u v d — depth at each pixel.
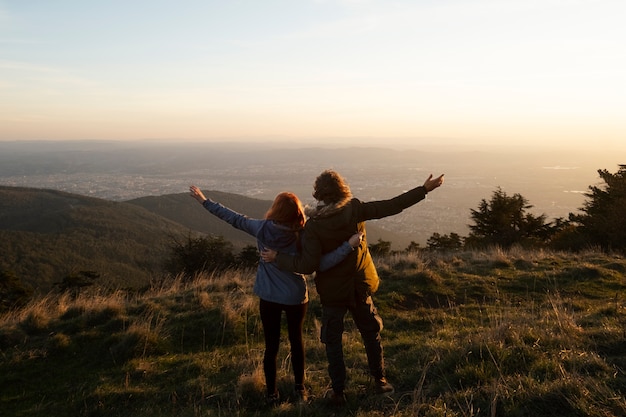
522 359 3.79
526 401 3.09
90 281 19.80
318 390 3.85
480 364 3.75
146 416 3.76
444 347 4.41
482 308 6.81
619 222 15.29
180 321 6.31
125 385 4.48
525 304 7.03
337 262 3.34
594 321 5.09
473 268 9.44
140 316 6.43
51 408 4.18
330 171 3.50
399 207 3.50
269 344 3.68
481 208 25.14
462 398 3.29
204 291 7.77
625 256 11.24
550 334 4.27
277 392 3.77
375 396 3.62
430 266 9.70
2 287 18.97
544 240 23.42
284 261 3.42
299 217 3.59
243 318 6.27
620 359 3.72
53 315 6.91
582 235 16.97
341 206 3.35
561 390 3.14
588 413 2.88
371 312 3.60
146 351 5.39
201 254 20.56
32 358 5.32
